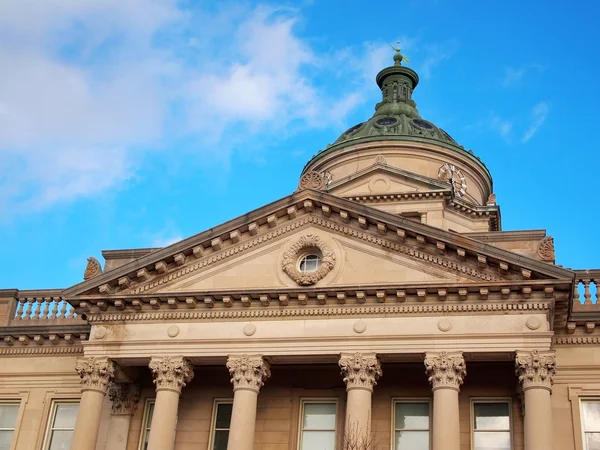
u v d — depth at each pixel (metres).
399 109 60.44
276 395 36.25
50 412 38.78
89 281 35.34
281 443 35.38
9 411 39.53
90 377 34.62
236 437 32.47
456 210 50.47
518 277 32.34
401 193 49.78
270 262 35.28
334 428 35.53
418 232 33.66
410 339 32.53
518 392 33.09
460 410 34.19
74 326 38.94
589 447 33.19
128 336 35.00
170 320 35.06
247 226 35.56
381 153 54.91
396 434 34.66
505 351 31.59
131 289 35.62
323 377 36.28
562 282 31.61
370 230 34.66
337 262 34.53
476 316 32.41
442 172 53.78
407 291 32.91
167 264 35.75
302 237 35.28
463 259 33.12
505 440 33.72
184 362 34.28
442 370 31.81
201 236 35.53
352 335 33.06
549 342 31.31
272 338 33.75
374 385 33.38
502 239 35.44
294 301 34.03
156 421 33.47
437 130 58.31
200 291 34.53
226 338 34.16
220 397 36.78
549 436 29.92
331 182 53.69
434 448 30.83
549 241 33.28
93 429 33.94
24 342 39.75
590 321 34.00
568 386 33.91
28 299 41.16
